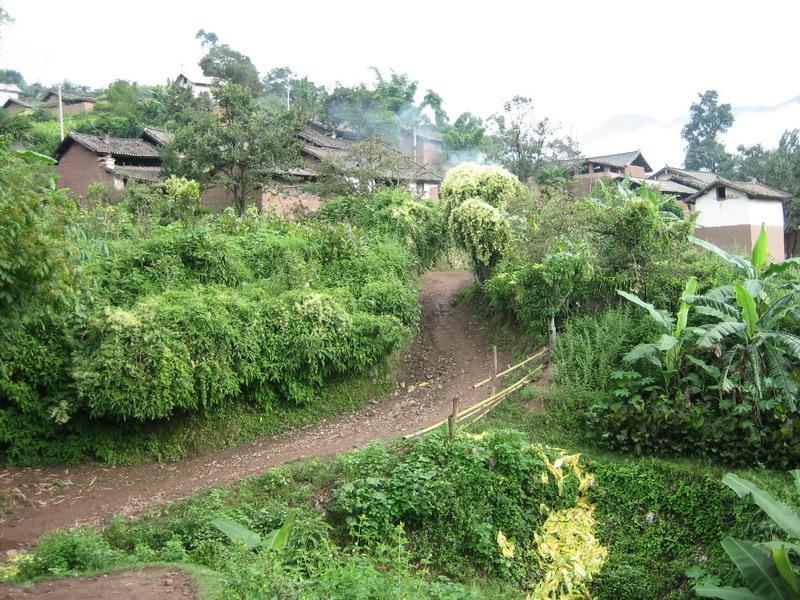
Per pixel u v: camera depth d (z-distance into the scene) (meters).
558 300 11.94
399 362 13.25
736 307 10.39
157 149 27.33
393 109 42.88
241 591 5.29
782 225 28.20
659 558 8.27
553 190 15.64
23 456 8.75
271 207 20.05
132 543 7.16
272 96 45.78
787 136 38.25
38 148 31.05
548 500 8.74
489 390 11.66
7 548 6.91
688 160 52.38
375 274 13.95
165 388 9.11
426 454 8.77
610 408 9.84
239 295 11.53
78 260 7.45
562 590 8.05
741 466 8.89
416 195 24.81
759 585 6.45
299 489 8.43
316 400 11.16
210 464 9.42
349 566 6.11
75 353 9.05
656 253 12.25
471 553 8.03
